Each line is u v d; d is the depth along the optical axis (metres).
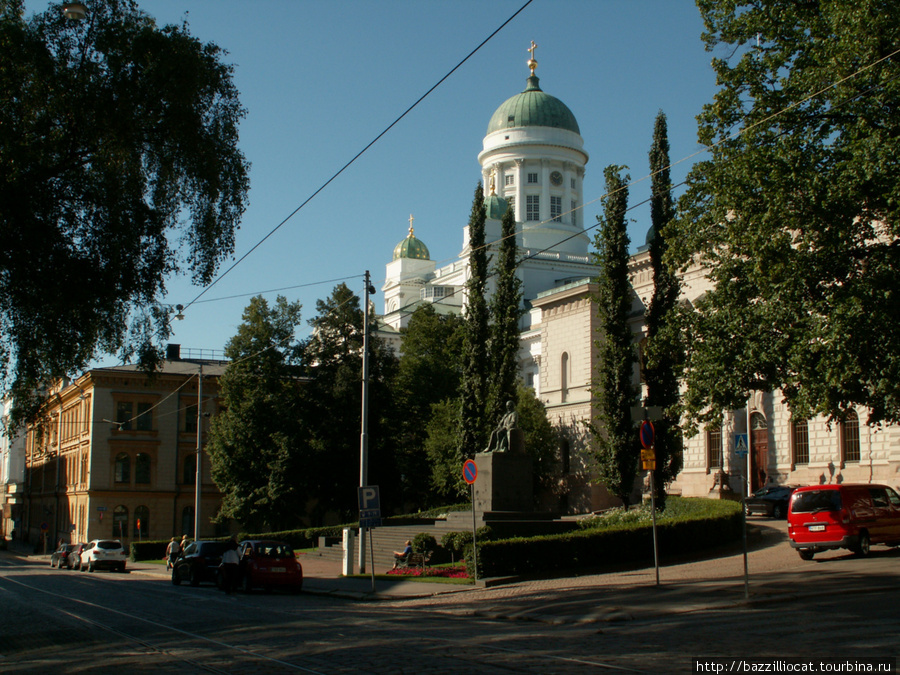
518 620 17.30
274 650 13.20
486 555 25.78
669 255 26.47
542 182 99.31
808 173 21.67
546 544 26.75
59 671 11.96
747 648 12.47
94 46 19.36
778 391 45.31
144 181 20.84
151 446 68.56
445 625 16.36
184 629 16.47
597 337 55.59
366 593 24.80
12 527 105.06
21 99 18.48
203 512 69.62
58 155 19.27
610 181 39.44
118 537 66.69
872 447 40.00
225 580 27.45
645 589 21.16
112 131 19.28
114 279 19.84
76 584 33.25
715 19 25.62
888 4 20.69
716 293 25.33
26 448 97.44
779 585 20.09
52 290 18.89
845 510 25.22
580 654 12.27
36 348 20.25
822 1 23.20
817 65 23.64
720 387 24.80
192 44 20.59
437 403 63.56
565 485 55.50
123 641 14.95
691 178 25.98
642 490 50.69
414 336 73.56
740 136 23.84
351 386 55.16
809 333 21.88
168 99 19.92
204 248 21.64
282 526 56.78
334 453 55.06
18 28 18.38
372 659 12.02
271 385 57.03
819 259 21.81
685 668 11.02
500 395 46.84
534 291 89.69
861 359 21.08
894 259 21.12
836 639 13.00
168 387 69.88
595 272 92.31
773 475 45.28
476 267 48.12
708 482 49.00
